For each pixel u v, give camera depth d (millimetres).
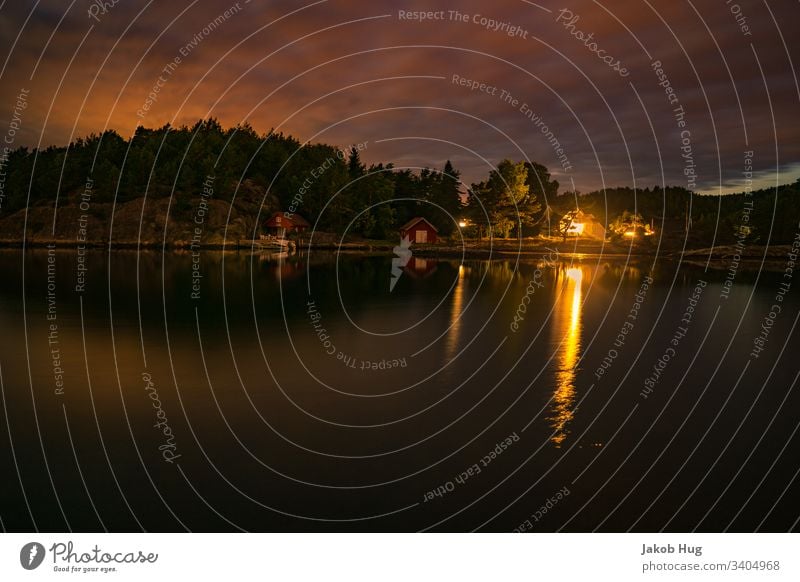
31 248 92562
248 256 80938
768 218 104812
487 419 12891
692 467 10523
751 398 14562
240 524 8555
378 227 116000
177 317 25812
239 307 29391
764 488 9820
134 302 30766
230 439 11539
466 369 17141
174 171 115500
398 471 10297
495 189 99250
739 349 20203
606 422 12797
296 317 26344
